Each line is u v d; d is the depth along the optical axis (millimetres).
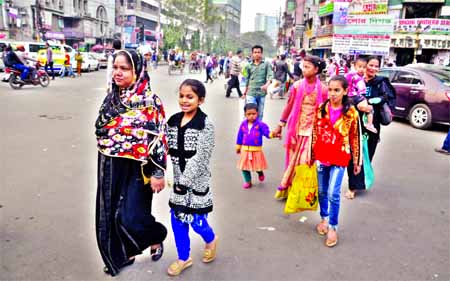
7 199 4301
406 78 10383
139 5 73375
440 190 5203
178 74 27922
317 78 4457
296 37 58000
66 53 22703
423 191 5152
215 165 5941
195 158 2793
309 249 3498
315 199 3779
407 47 30797
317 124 3623
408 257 3412
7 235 3510
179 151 2848
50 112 9875
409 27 30391
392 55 31938
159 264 3170
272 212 4293
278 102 14469
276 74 15547
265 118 10727
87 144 6793
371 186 5312
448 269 3232
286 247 3518
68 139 7102
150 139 2689
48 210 4059
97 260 3178
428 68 10336
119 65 2609
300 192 3789
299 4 58969
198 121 2826
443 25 29578
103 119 2730
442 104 9344
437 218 4285
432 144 8125
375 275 3109
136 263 3172
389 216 4309
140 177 2797
